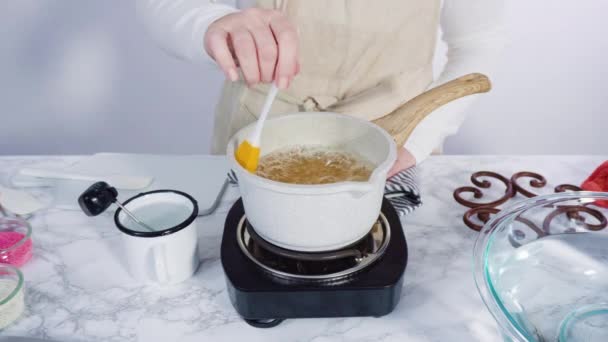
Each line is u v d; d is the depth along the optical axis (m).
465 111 1.06
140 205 0.76
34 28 1.85
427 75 1.18
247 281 0.66
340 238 0.65
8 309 0.67
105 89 1.98
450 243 0.82
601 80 1.93
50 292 0.74
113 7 1.82
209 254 0.81
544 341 0.59
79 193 0.96
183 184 0.97
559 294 0.64
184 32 0.92
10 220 0.82
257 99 1.17
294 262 0.67
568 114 2.01
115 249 0.82
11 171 1.04
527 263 0.67
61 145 2.09
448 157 1.05
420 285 0.74
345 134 0.76
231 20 0.78
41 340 0.63
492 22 1.10
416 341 0.66
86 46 1.89
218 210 0.91
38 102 1.99
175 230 0.71
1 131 2.04
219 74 1.95
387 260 0.69
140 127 2.06
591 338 0.59
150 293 0.74
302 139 0.78
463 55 1.10
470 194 0.94
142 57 1.92
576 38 1.87
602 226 0.73
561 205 0.71
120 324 0.69
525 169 1.00
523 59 1.92
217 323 0.69
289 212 0.62
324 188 0.59
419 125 1.00
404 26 1.11
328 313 0.67
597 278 0.66
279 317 0.67
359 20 1.10
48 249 0.82
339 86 1.16
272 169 0.72
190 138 2.10
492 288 0.56
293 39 0.72
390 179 0.89
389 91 1.13
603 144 2.04
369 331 0.67
